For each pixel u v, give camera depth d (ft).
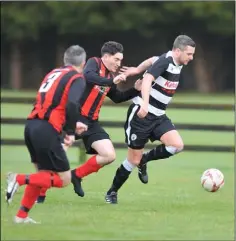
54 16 453.17
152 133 94.73
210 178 96.94
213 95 408.46
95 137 92.32
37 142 75.46
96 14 451.12
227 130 154.30
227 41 468.34
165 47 471.62
